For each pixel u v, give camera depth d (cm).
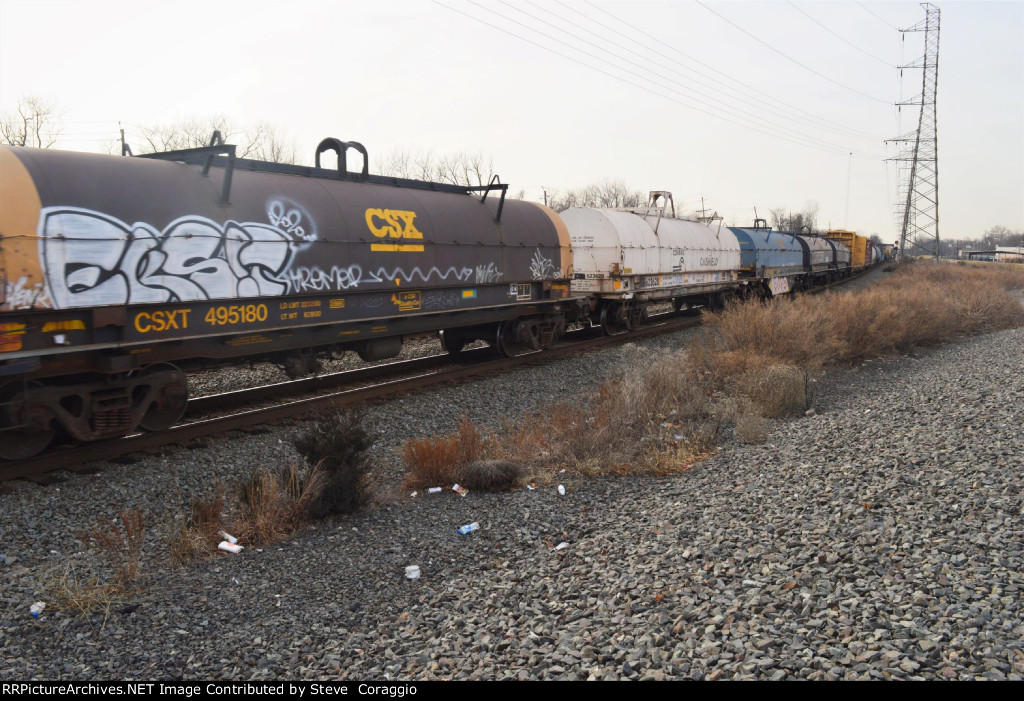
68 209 780
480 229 1442
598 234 1956
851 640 401
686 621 455
